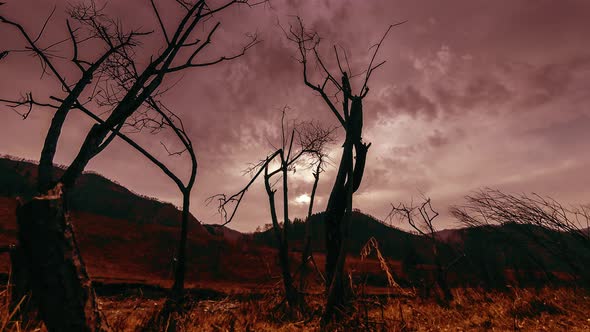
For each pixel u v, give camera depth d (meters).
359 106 8.37
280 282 8.95
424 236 13.67
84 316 2.34
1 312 3.27
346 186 8.11
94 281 13.64
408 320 6.74
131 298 8.72
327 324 6.43
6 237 19.67
